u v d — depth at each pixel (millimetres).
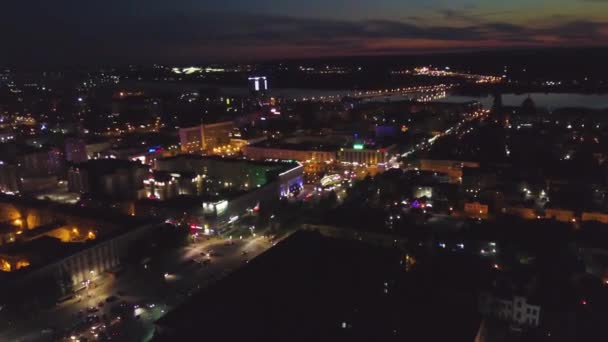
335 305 152625
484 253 198750
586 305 162625
